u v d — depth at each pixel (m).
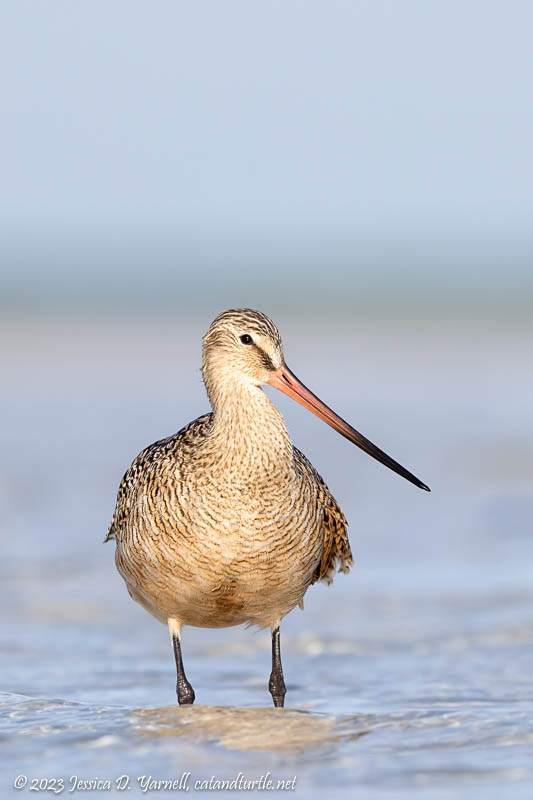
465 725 9.71
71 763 8.98
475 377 35.66
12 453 24.53
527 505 20.30
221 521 10.23
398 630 13.85
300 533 10.48
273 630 11.09
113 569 16.55
